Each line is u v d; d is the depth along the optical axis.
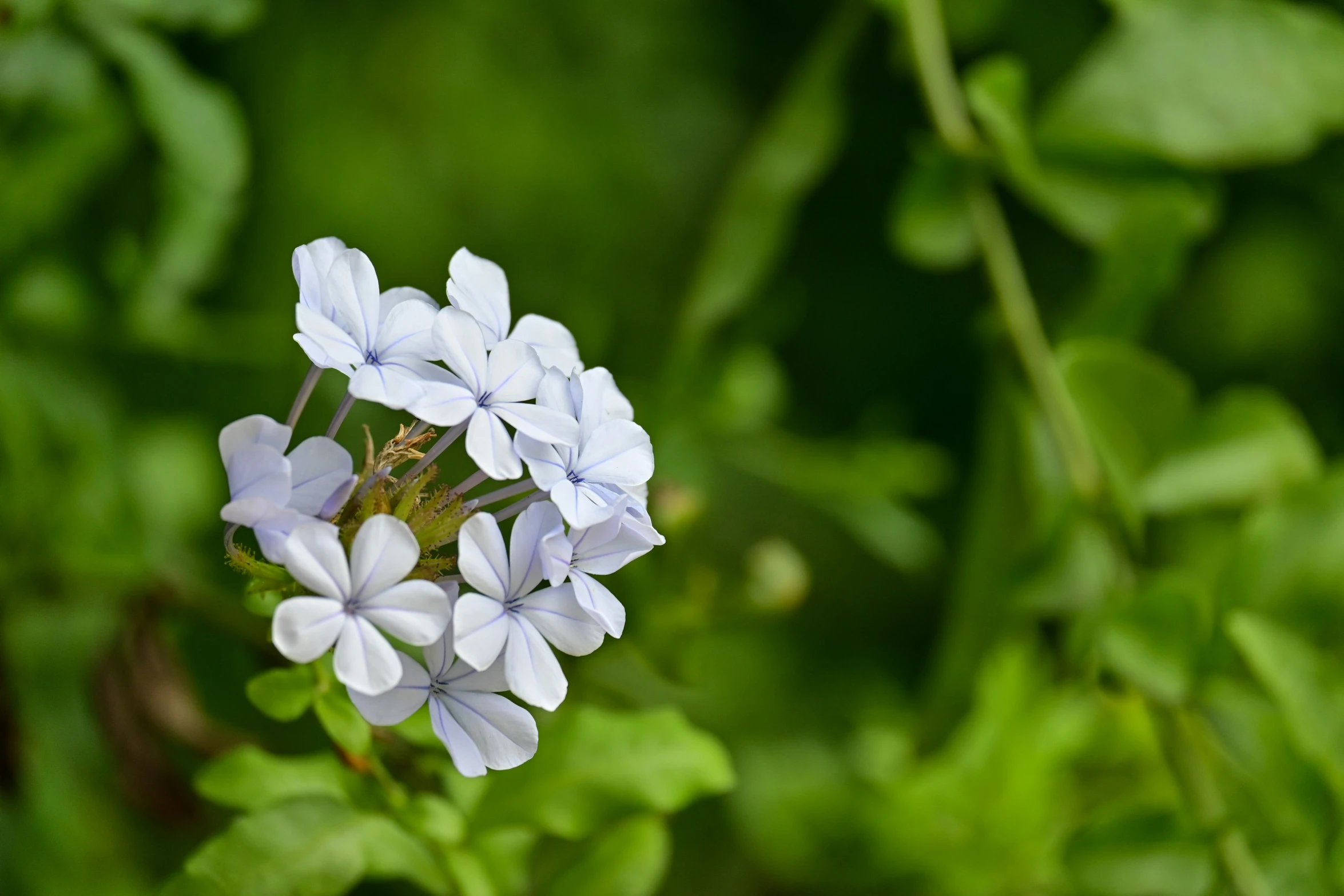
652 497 0.82
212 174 0.82
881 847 0.91
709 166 1.23
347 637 0.67
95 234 0.89
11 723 0.82
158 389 0.90
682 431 0.93
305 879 0.72
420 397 0.67
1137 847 0.80
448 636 0.68
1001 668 0.89
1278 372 1.25
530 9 1.18
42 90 0.81
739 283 0.90
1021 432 0.85
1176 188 0.84
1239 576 0.81
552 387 0.69
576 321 0.95
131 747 0.80
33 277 0.85
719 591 0.83
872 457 0.99
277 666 0.75
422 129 1.13
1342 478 0.81
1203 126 0.83
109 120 0.84
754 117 1.26
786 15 1.28
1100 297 0.84
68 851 0.84
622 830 0.76
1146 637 0.80
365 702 0.68
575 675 0.82
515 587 0.68
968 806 0.89
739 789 0.98
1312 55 0.83
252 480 0.67
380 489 0.69
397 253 1.12
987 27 1.06
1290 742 0.79
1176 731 0.81
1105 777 0.90
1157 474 0.83
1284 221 1.22
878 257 1.32
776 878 1.00
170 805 0.80
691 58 1.25
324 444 0.68
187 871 0.71
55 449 0.84
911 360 1.34
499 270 0.70
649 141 1.22
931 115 0.85
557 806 0.74
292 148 1.10
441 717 0.68
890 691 1.13
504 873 0.75
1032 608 0.83
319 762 0.74
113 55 0.81
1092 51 0.84
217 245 0.86
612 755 0.75
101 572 0.81
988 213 0.86
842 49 0.88
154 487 0.88
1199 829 0.79
